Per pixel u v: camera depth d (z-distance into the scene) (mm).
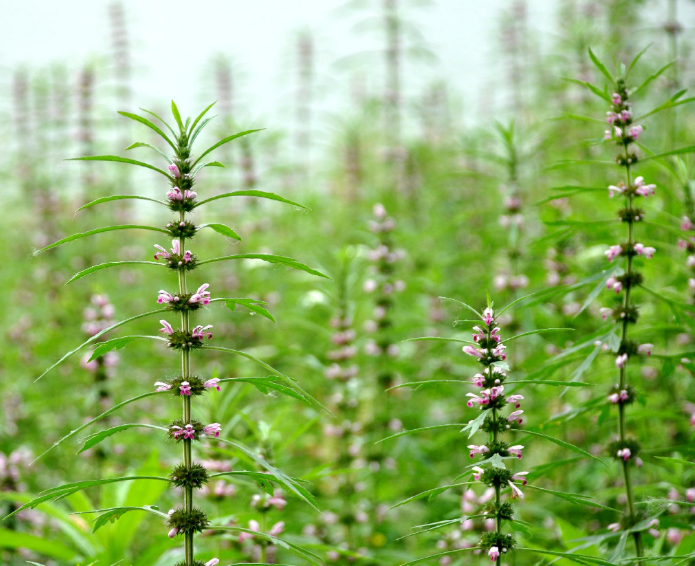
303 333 2113
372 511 1577
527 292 1725
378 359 1705
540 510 1486
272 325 2197
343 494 1540
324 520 1532
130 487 1441
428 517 1580
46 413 2006
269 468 1160
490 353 1187
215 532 1365
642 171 1582
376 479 1584
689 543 1273
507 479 1191
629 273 1288
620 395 1276
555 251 1562
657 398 1494
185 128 1188
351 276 1662
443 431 1654
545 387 1559
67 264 2432
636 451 1277
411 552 1523
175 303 1178
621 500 1479
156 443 1582
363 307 2010
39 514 1522
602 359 1546
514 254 1685
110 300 2059
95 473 1594
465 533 1443
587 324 1590
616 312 1290
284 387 1167
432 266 1938
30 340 2309
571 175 1973
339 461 1567
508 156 1789
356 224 2381
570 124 2301
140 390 2014
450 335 1789
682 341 1547
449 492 1565
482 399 1188
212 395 1415
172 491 1546
